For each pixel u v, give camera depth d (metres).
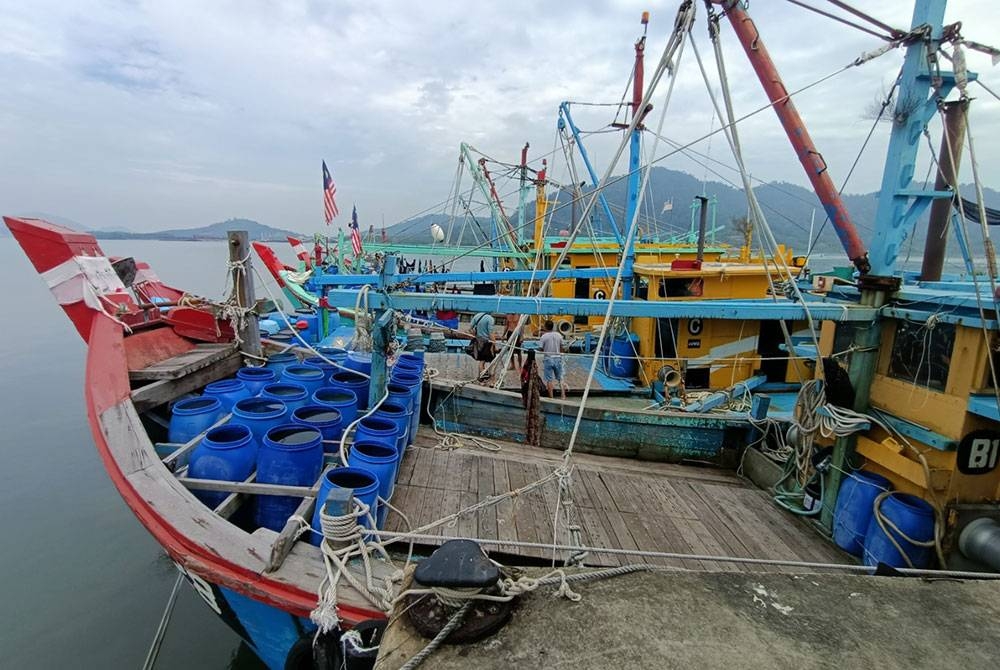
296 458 4.25
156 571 7.14
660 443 7.64
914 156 4.79
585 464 7.07
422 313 17.05
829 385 5.21
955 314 4.30
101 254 6.71
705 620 2.07
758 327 9.34
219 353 6.88
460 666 1.80
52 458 10.88
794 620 2.10
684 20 4.70
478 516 5.06
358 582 3.17
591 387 9.27
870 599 2.26
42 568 7.19
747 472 7.11
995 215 5.22
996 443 4.36
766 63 5.13
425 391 8.27
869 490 4.87
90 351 5.66
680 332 9.24
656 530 5.23
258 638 3.71
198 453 4.39
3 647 5.71
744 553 5.00
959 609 2.22
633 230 4.63
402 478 5.70
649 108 10.53
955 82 4.46
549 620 2.03
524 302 5.57
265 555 3.45
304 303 19.50
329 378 6.81
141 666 5.51
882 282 4.94
